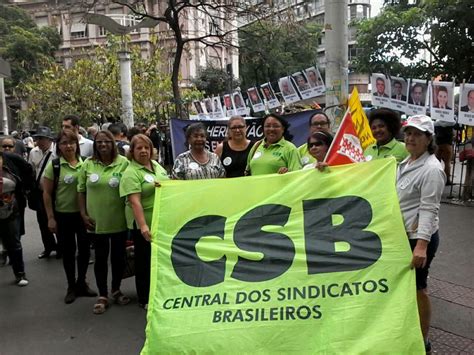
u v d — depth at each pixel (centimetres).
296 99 800
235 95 948
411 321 260
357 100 367
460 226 684
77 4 1116
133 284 531
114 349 379
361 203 310
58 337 403
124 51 1373
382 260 286
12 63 3694
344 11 649
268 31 1082
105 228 447
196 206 333
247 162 450
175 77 1045
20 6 4534
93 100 1833
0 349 384
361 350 251
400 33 1303
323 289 279
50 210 479
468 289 466
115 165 448
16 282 544
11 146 600
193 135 420
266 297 281
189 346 267
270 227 315
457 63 1253
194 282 299
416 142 307
